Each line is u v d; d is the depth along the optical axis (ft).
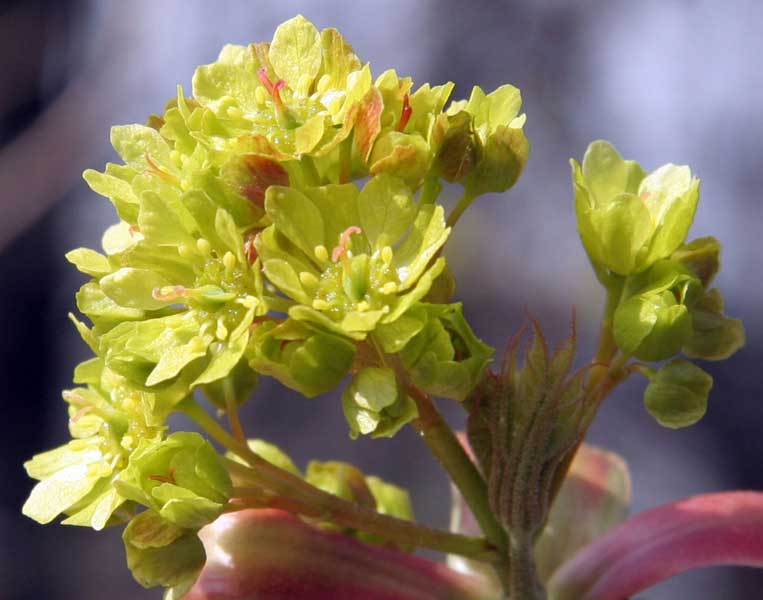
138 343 0.44
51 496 0.45
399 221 0.44
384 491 0.52
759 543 0.48
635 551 0.49
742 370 1.06
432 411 0.45
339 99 0.45
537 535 0.46
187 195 0.44
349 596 0.48
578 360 1.00
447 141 0.45
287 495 0.45
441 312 0.44
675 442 1.04
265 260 0.43
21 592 1.03
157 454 0.44
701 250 0.47
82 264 0.45
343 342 0.43
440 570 0.48
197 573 0.44
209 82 0.46
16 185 1.03
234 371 0.46
